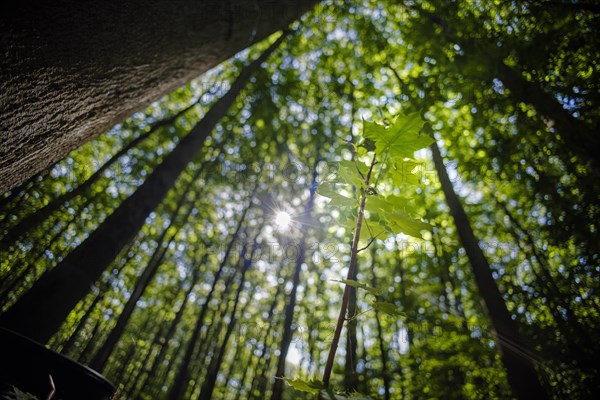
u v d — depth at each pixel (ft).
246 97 29.73
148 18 4.60
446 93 17.25
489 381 13.65
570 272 12.09
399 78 21.71
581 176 11.02
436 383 14.48
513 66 14.08
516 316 15.08
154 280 44.16
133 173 32.73
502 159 15.17
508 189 17.75
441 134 20.36
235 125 31.63
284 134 32.37
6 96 3.10
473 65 13.73
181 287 45.32
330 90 28.96
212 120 15.46
